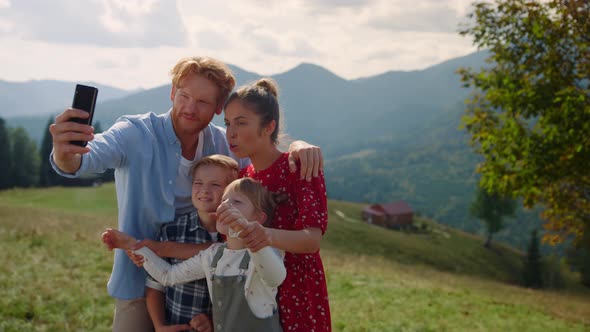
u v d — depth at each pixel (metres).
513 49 15.52
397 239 64.75
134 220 3.36
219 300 2.90
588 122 13.45
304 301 3.01
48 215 27.75
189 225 3.29
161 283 3.19
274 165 3.10
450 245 75.75
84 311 7.96
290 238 2.73
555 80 14.59
